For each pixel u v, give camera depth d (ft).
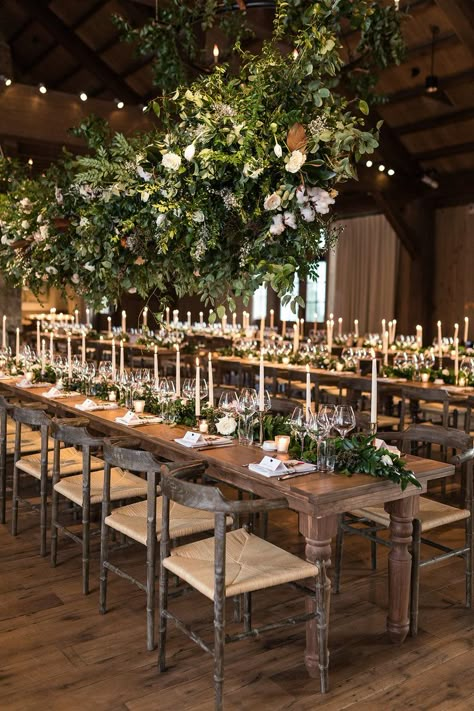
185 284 10.54
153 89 39.81
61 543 13.05
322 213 8.94
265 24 20.15
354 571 11.96
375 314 45.37
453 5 22.79
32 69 44.29
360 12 15.23
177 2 18.56
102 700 8.06
